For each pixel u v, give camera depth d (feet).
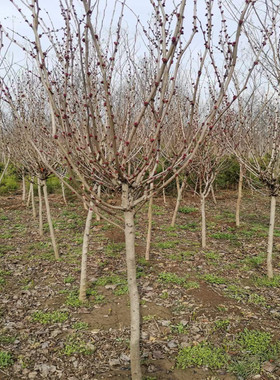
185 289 16.12
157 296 15.48
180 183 41.34
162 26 7.39
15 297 15.52
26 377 10.39
